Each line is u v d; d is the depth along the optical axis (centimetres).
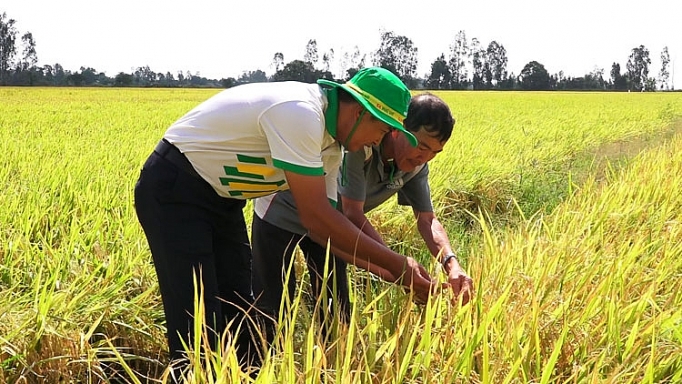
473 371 246
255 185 278
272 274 369
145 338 346
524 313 273
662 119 2458
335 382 215
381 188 349
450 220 638
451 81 10862
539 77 10781
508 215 701
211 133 265
